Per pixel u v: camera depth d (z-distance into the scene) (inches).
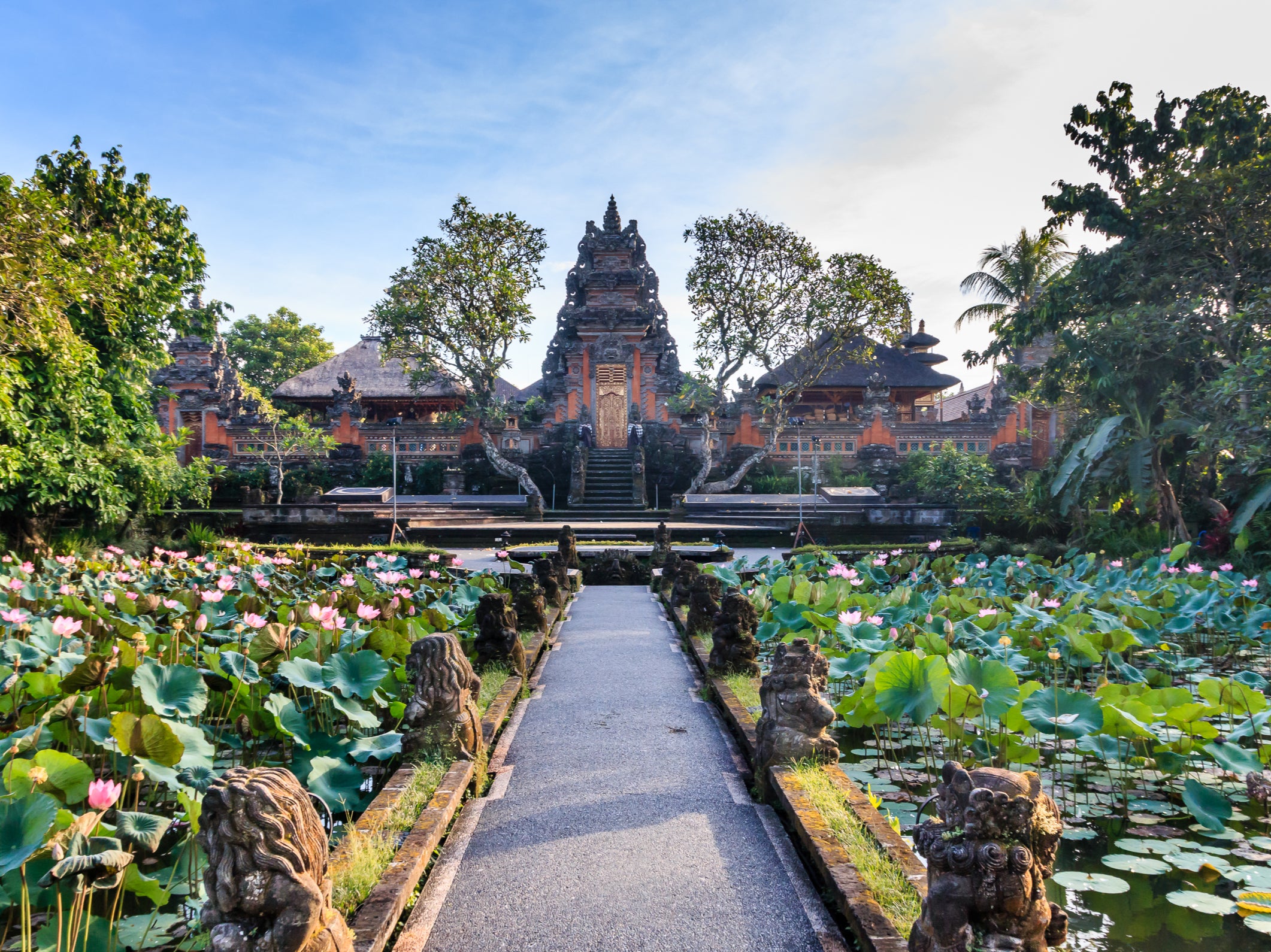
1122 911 131.4
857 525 814.5
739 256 1021.2
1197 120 600.7
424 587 389.1
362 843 134.0
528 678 277.3
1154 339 560.7
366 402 1524.4
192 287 708.7
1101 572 440.1
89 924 108.5
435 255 940.0
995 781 92.1
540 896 128.6
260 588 356.8
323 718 204.1
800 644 178.4
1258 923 126.0
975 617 315.3
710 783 179.6
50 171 634.2
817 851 132.2
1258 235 553.0
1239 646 324.2
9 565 395.2
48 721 159.2
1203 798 165.0
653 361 1283.2
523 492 1142.3
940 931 89.0
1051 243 982.4
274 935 87.9
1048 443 1163.9
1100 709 175.8
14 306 442.9
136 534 684.1
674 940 116.0
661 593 494.6
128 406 647.8
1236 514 540.4
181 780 145.1
